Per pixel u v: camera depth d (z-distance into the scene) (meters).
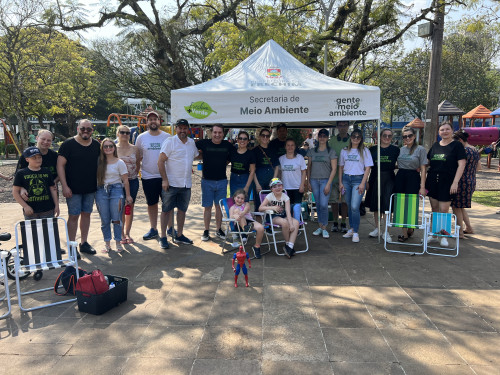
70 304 3.79
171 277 4.46
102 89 30.36
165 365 2.71
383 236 6.02
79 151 5.07
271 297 3.87
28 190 4.48
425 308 3.60
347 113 5.27
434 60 8.34
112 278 3.93
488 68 31.69
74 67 21.27
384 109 33.88
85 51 28.22
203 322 3.35
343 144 6.30
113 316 3.50
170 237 6.26
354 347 2.93
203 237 6.02
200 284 4.23
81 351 2.91
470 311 3.53
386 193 5.94
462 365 2.68
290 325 3.28
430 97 8.45
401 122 45.44
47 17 9.73
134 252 5.45
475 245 5.63
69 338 3.11
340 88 5.26
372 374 2.59
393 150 5.86
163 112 34.12
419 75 27.03
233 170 5.91
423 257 5.11
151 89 30.52
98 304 3.50
